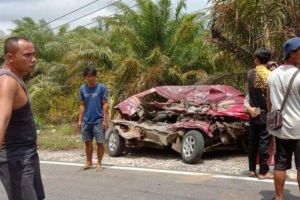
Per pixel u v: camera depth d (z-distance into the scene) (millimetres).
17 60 3881
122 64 16391
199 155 9328
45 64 23078
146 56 17438
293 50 5902
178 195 7113
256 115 7559
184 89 11047
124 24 17672
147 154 11008
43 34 25438
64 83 21766
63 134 15664
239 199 6762
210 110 9836
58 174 9000
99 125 9141
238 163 9359
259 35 11516
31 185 3875
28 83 22469
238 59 12484
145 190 7488
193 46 17047
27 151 3904
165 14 17625
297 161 5883
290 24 11320
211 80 13000
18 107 3814
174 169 9070
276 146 6039
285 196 6746
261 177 7820
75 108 18969
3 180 3863
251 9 11367
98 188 7762
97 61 17969
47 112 20031
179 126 9773
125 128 10898
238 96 10273
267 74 7387
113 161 10281
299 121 5816
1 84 3689
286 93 5844
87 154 9383
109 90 16328
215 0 11812
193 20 16781
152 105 11086
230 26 11852
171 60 17156
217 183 7723
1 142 3531
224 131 9656
